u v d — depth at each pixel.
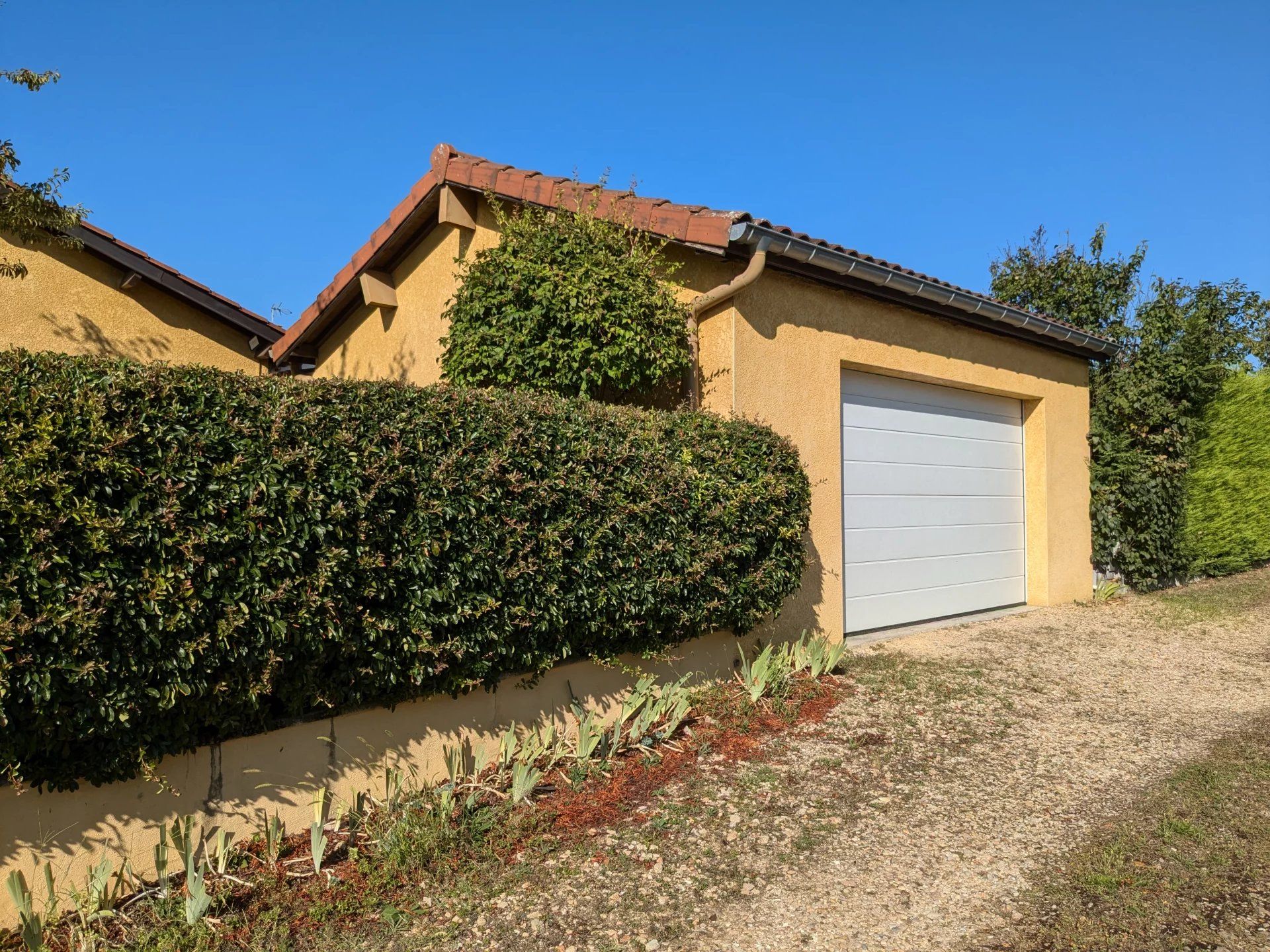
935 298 8.00
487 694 4.72
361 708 4.18
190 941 3.06
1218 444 11.71
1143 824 4.17
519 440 4.49
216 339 11.28
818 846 3.94
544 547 4.54
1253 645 8.27
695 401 6.85
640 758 4.83
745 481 5.83
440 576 4.14
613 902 3.43
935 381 8.68
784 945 3.15
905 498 8.52
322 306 10.25
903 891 3.54
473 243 8.25
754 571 5.96
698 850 3.87
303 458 3.59
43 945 2.95
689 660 5.95
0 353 3.10
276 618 3.46
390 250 9.25
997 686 6.57
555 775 4.58
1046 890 3.53
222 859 3.46
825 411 7.33
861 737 5.32
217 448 3.39
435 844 3.71
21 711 2.88
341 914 3.30
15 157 6.84
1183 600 10.49
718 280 6.82
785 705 5.71
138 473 3.14
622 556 4.96
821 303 7.34
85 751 3.19
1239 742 5.41
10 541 2.87
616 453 4.99
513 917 3.31
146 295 10.59
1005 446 9.98
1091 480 10.88
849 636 7.83
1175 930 3.22
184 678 3.27
